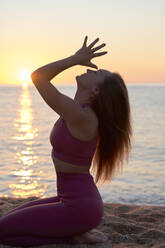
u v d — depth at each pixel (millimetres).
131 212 5012
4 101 132625
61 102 3133
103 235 3709
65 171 3305
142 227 4141
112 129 3293
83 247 3379
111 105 3242
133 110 78562
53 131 3322
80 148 3238
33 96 197875
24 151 24406
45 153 23359
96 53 3283
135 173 16422
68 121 3197
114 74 3305
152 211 4984
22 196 11672
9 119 56250
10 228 3260
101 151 3434
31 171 16672
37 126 45562
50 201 3578
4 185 13469
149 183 14211
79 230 3305
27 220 3260
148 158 21906
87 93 3324
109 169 3496
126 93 3291
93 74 3318
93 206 3266
